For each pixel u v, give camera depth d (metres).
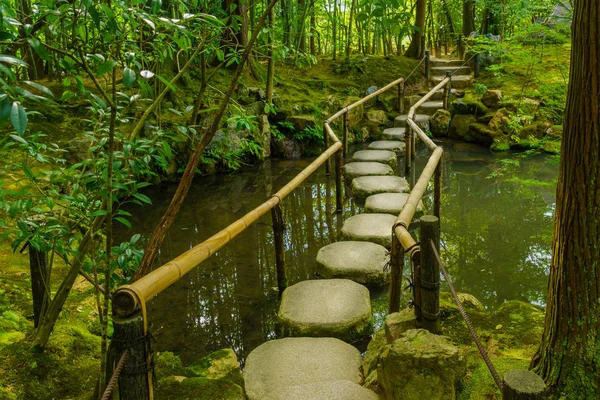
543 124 9.37
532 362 2.35
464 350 3.03
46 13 1.90
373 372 2.92
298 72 12.12
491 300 4.44
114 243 5.87
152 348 1.97
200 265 5.25
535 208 6.72
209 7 2.69
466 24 14.01
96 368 2.99
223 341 3.92
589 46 1.88
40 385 2.78
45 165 6.10
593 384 2.06
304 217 6.72
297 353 3.33
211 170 8.51
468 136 10.22
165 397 2.66
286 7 11.42
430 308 2.83
